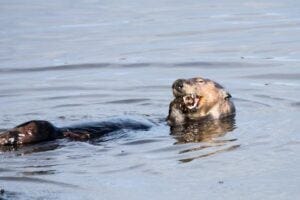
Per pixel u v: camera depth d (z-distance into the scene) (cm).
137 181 2938
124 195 2789
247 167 3073
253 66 5184
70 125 3562
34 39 6431
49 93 4653
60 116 4047
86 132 3509
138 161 3181
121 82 4900
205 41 6053
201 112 3956
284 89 4553
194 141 3481
